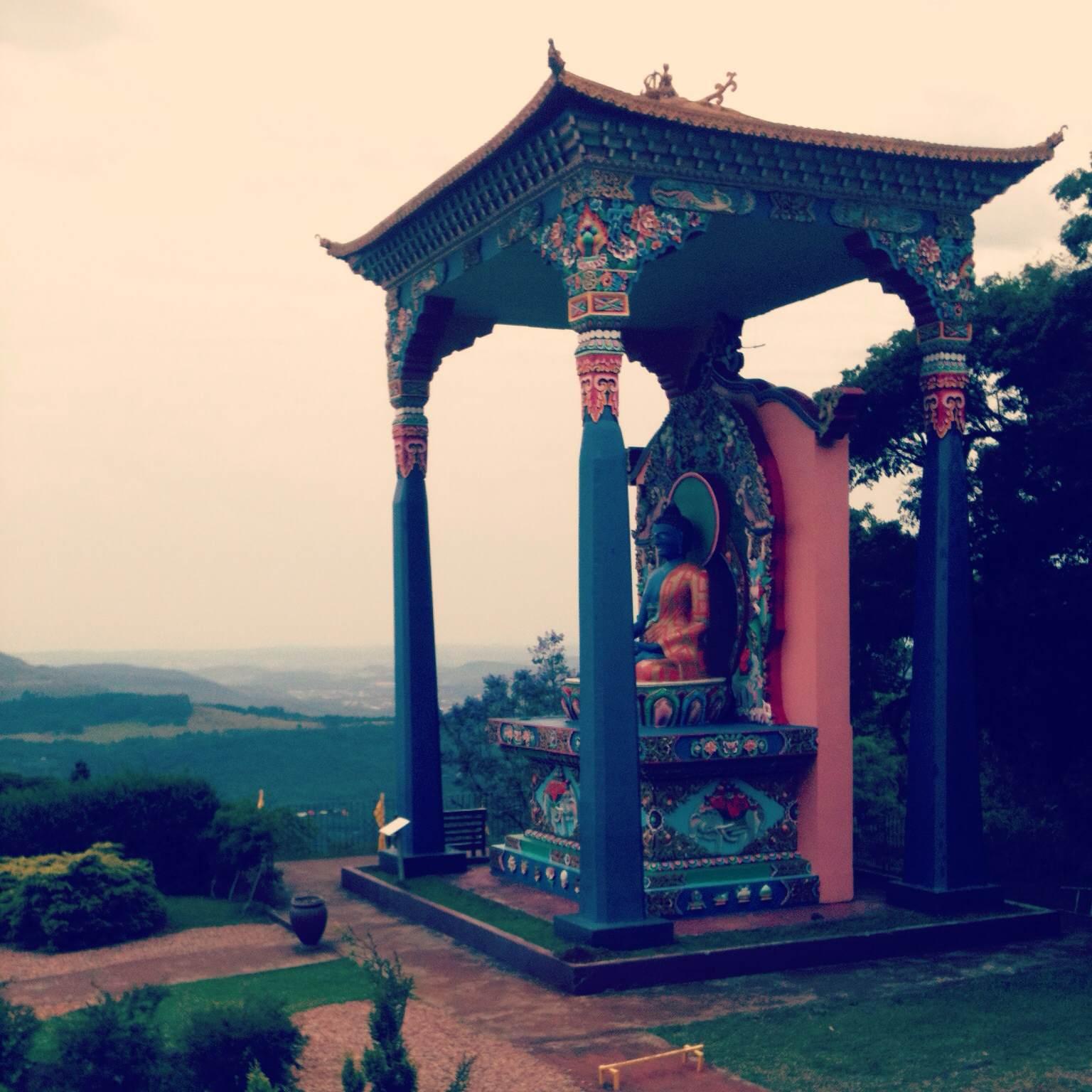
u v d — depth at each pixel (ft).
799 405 63.67
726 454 68.39
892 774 108.06
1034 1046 43.47
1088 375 71.46
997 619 74.43
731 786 61.82
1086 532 73.31
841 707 63.05
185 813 74.79
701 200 56.70
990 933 58.49
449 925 61.52
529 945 53.98
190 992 51.21
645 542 77.61
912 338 81.41
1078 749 75.87
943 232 62.49
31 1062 35.45
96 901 60.90
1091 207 76.43
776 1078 40.40
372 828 93.35
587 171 54.29
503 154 57.52
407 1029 45.78
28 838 71.41
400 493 74.69
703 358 72.90
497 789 110.52
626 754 53.78
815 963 54.34
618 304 54.60
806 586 63.31
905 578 84.28
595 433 54.39
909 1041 44.06
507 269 65.62
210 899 71.97
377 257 74.02
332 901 71.56
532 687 112.78
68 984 53.47
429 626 74.74
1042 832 88.17
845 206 60.23
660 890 58.95
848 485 63.93
